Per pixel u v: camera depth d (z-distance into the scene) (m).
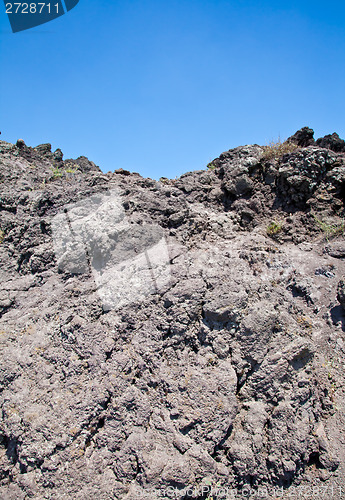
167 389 4.30
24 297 5.75
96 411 4.24
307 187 6.90
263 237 6.64
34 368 4.66
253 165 7.35
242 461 3.99
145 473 3.79
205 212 6.81
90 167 9.85
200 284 4.97
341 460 4.07
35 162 8.88
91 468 3.93
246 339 4.57
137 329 4.83
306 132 7.88
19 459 4.11
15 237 6.65
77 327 4.85
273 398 4.35
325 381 4.70
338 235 6.42
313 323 5.36
